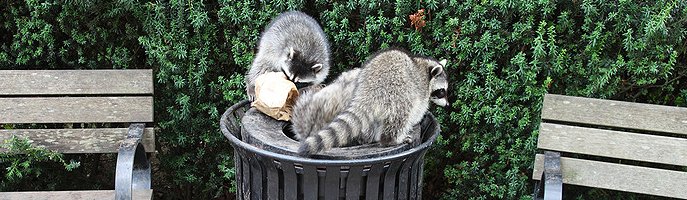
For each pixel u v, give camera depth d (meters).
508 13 3.47
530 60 3.61
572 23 3.45
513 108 3.65
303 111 3.02
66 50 3.77
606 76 3.40
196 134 4.06
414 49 3.61
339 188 2.82
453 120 3.79
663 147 3.30
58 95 3.56
